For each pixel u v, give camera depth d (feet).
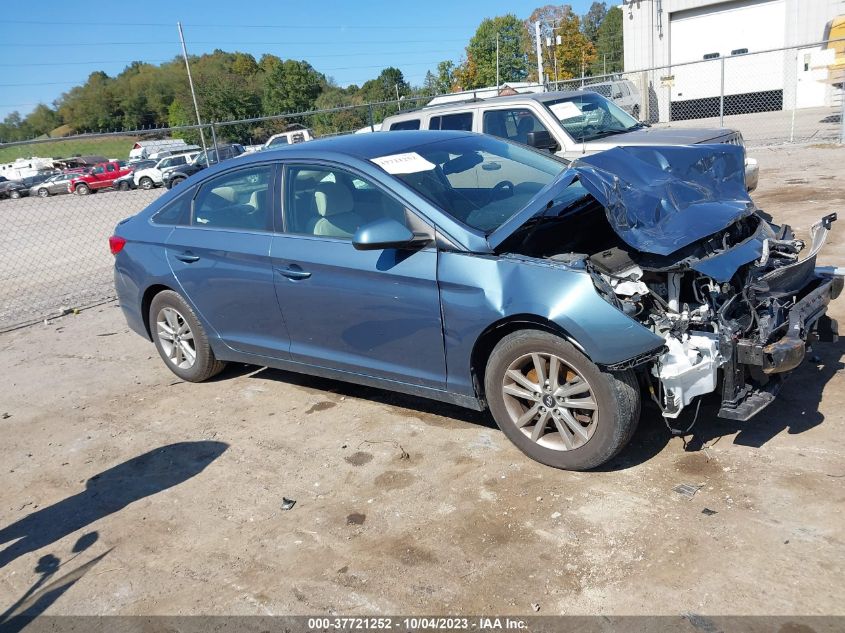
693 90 98.58
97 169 119.44
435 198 12.86
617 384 10.93
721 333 10.79
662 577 9.27
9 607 10.46
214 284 16.01
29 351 22.91
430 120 29.68
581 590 9.25
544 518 10.82
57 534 12.18
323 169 14.21
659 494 10.98
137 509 12.64
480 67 267.80
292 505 12.14
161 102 368.07
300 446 14.19
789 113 84.43
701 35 96.27
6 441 16.14
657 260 11.42
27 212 87.30
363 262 13.20
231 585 10.28
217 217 16.21
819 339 13.00
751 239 12.16
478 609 9.18
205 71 340.80
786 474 11.03
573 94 28.81
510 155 15.42
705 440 12.25
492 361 12.10
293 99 266.16
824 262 21.04
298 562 10.60
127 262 17.90
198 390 17.72
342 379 14.70
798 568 9.09
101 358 21.33
